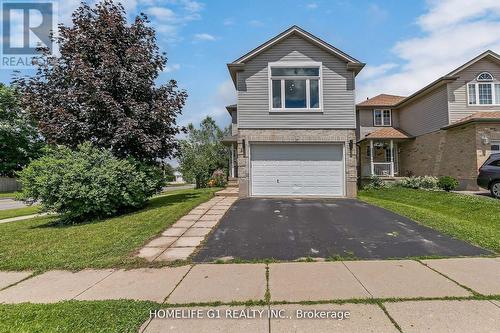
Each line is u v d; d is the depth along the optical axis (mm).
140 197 10734
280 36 13344
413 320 3291
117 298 3998
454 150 16531
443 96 17250
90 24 12289
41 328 3215
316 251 5902
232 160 24016
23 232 8172
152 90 12812
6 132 34781
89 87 11148
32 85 11914
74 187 9164
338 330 3123
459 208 10133
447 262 5156
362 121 23344
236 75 14172
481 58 16547
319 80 13438
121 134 11016
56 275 4965
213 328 3215
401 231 7066
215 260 5504
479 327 3125
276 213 9359
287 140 13375
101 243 6543
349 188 13172
